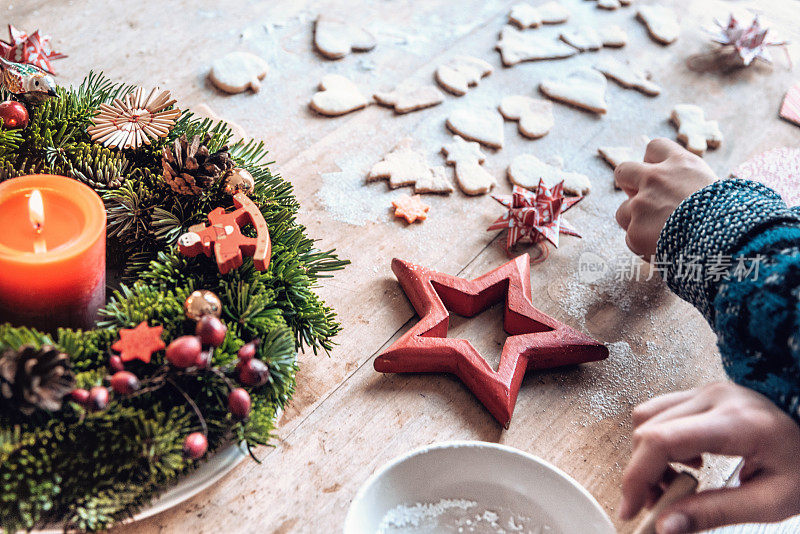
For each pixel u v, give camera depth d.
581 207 0.90
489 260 0.85
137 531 0.66
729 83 1.04
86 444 0.62
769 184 0.93
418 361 0.75
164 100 0.75
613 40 1.08
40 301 0.66
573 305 0.82
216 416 0.65
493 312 0.81
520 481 0.67
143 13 1.03
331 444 0.71
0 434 0.60
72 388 0.60
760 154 0.96
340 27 1.05
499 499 0.68
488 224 0.88
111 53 0.98
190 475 0.65
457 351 0.75
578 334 0.77
